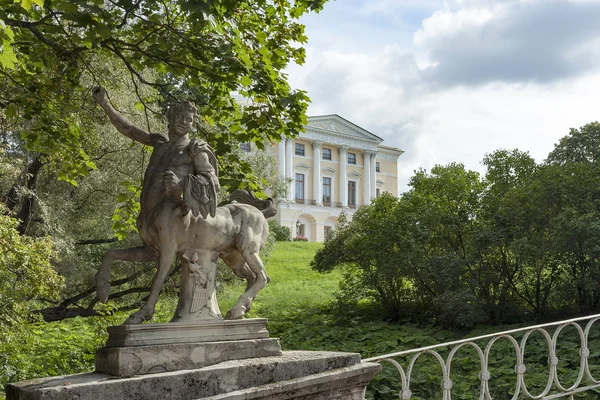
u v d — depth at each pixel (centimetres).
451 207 2025
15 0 382
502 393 1137
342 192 6831
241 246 396
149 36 664
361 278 2072
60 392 281
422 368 1274
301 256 4025
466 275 1864
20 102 682
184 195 349
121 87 1209
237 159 700
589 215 1544
